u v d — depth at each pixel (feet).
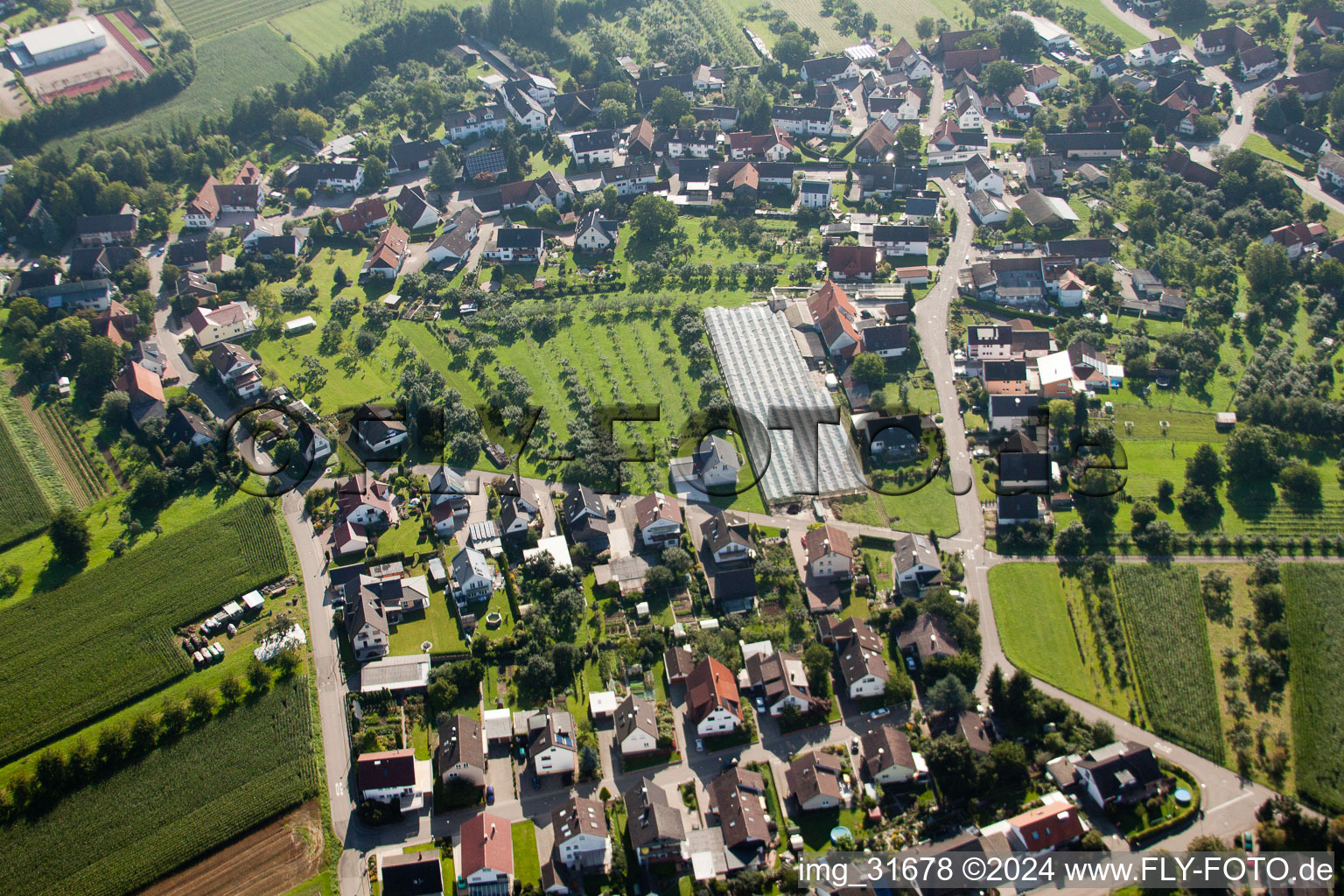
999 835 465.88
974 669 539.29
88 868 469.98
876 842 470.39
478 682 550.36
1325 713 519.60
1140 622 573.74
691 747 518.78
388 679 547.90
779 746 518.78
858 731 524.93
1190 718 522.06
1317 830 453.58
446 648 572.10
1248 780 494.18
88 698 548.31
